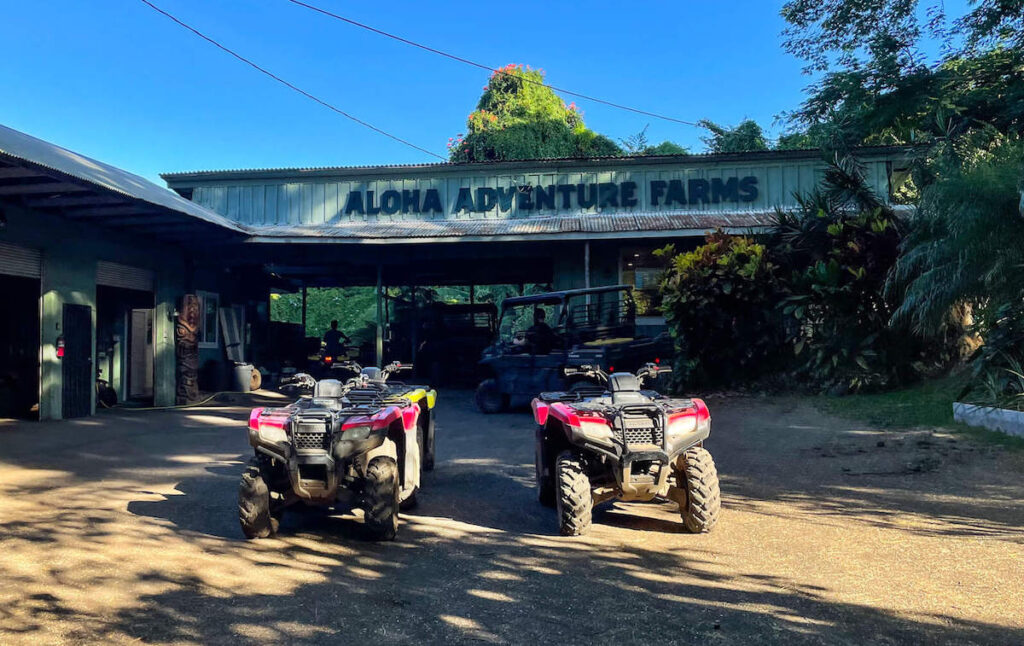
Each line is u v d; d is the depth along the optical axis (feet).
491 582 13.26
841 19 60.80
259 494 15.97
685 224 50.80
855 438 27.43
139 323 56.13
